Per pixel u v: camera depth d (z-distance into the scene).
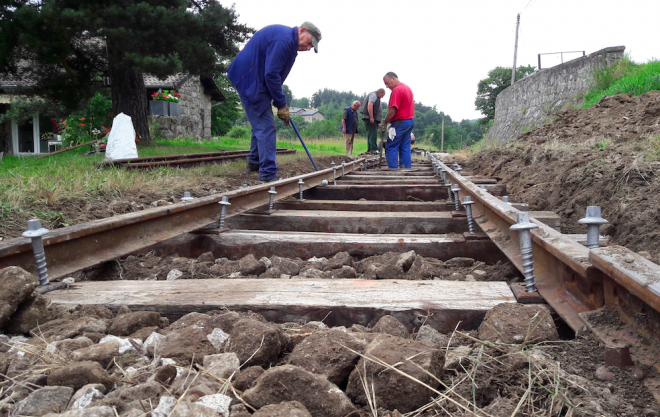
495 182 6.21
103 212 3.93
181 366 1.38
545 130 9.12
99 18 10.63
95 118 15.32
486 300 1.87
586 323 1.46
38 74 12.58
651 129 5.45
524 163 6.64
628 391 1.18
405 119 9.70
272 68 5.38
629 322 1.36
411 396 1.23
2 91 18.36
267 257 3.25
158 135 19.59
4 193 3.74
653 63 12.45
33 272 2.17
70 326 1.61
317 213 4.15
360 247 3.15
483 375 1.36
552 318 1.70
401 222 3.88
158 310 1.92
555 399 1.18
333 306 1.86
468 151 15.51
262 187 4.32
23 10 10.01
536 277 2.03
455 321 1.81
